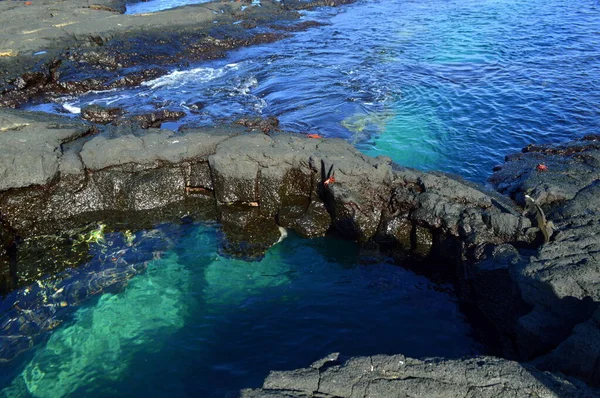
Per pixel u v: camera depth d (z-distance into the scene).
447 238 11.45
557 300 8.35
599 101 19.16
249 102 21.34
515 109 19.03
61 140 14.37
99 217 13.73
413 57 26.14
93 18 30.72
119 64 25.88
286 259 12.17
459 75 23.00
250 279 11.52
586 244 9.27
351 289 11.16
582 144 14.93
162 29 29.75
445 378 7.07
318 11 38.62
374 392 6.93
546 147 15.28
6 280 11.60
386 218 12.30
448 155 16.12
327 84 22.98
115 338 9.95
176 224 13.54
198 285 11.35
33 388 8.95
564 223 10.30
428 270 11.67
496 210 11.29
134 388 8.88
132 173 13.77
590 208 10.80
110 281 11.52
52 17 30.52
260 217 13.53
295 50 29.00
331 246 12.57
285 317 10.38
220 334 9.99
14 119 15.17
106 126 16.50
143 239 12.95
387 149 16.55
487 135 17.28
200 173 13.99
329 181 12.20
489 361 7.36
